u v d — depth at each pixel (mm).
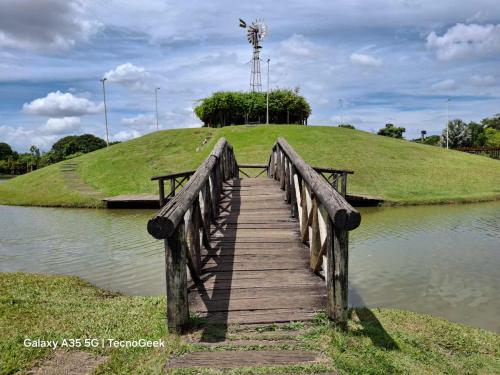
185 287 4051
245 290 4816
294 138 30609
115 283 7398
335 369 3297
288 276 5188
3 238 11891
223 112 49125
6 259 9398
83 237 11906
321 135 31688
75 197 20547
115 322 4594
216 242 6406
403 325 5004
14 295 5781
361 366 3412
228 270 5383
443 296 6629
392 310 5691
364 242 10711
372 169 23625
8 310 4988
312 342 3766
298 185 7449
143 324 4492
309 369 3275
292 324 4098
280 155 10969
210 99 48719
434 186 21328
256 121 49688
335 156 25797
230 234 6785
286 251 6000
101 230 13023
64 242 11250
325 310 4359
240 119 50469
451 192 20438
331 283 4141
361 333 4277
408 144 32062
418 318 5355
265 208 8508
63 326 4445
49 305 5305
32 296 5805
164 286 7160
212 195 7523
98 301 5711
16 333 4223
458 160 27547
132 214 16562
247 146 28891
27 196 22609
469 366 3955
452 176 23234
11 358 3633
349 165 24078
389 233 11875
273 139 30750
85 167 29625
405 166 24719
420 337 4602
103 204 18766
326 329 4016
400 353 3936
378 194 19594
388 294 6707
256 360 3438
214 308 4410
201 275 5250
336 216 3750
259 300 4574
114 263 8867
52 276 7469
